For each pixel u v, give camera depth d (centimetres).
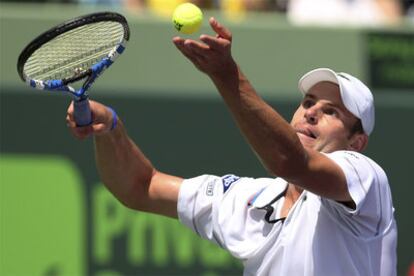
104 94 3098
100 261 3028
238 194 1725
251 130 1481
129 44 3161
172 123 3128
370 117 1705
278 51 3281
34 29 3098
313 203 1619
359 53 3334
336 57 3319
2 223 2995
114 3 3403
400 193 3269
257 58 3269
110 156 1762
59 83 1600
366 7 3653
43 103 3034
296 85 3284
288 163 1491
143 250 3048
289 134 1487
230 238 1694
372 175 1589
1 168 3005
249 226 1684
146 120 3114
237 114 1479
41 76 1653
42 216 3014
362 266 1605
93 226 3031
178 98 3136
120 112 3103
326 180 1529
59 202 3025
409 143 3291
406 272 3250
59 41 1636
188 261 3069
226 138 3145
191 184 1784
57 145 3034
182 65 3178
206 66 1463
